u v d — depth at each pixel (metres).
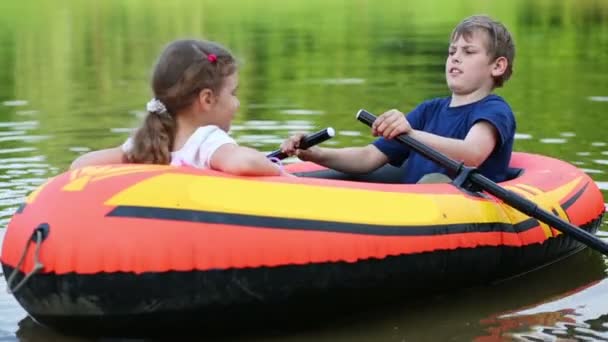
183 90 4.41
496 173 5.34
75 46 16.61
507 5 24.19
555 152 7.85
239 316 4.25
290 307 4.32
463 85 5.41
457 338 4.36
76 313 4.15
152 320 4.14
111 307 4.09
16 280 4.23
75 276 4.04
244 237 4.12
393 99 10.50
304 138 5.55
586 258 5.57
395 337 4.37
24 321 4.53
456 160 5.07
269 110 9.95
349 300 4.45
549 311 4.70
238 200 4.18
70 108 10.24
